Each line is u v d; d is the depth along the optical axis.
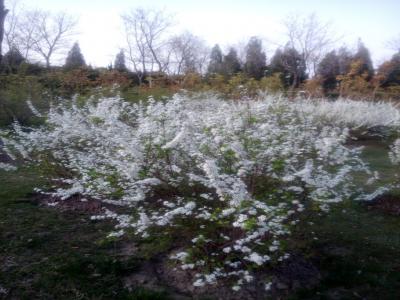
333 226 4.80
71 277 3.53
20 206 5.09
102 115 5.58
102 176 4.59
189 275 3.53
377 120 11.91
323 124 10.78
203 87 16.38
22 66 16.91
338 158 4.99
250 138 4.30
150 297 3.26
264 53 31.56
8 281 3.45
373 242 4.40
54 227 4.53
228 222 3.31
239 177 3.84
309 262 3.81
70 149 5.68
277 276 3.51
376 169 8.02
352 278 3.63
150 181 3.72
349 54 31.08
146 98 12.27
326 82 28.52
